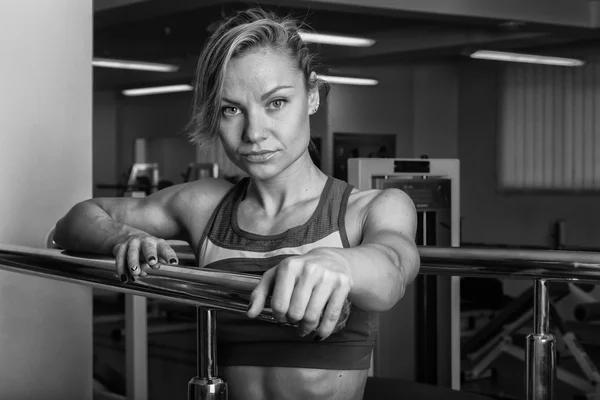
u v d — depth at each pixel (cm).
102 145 1323
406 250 85
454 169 380
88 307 186
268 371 110
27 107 173
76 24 180
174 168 1298
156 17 879
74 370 184
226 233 116
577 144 1006
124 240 112
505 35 876
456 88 1203
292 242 109
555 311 604
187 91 1270
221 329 113
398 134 1175
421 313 391
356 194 111
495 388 597
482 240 1150
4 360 173
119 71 1239
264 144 100
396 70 1174
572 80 1007
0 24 168
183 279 80
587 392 564
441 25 906
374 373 384
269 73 98
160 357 433
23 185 173
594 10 773
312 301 60
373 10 675
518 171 1080
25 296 175
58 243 126
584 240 1007
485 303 739
